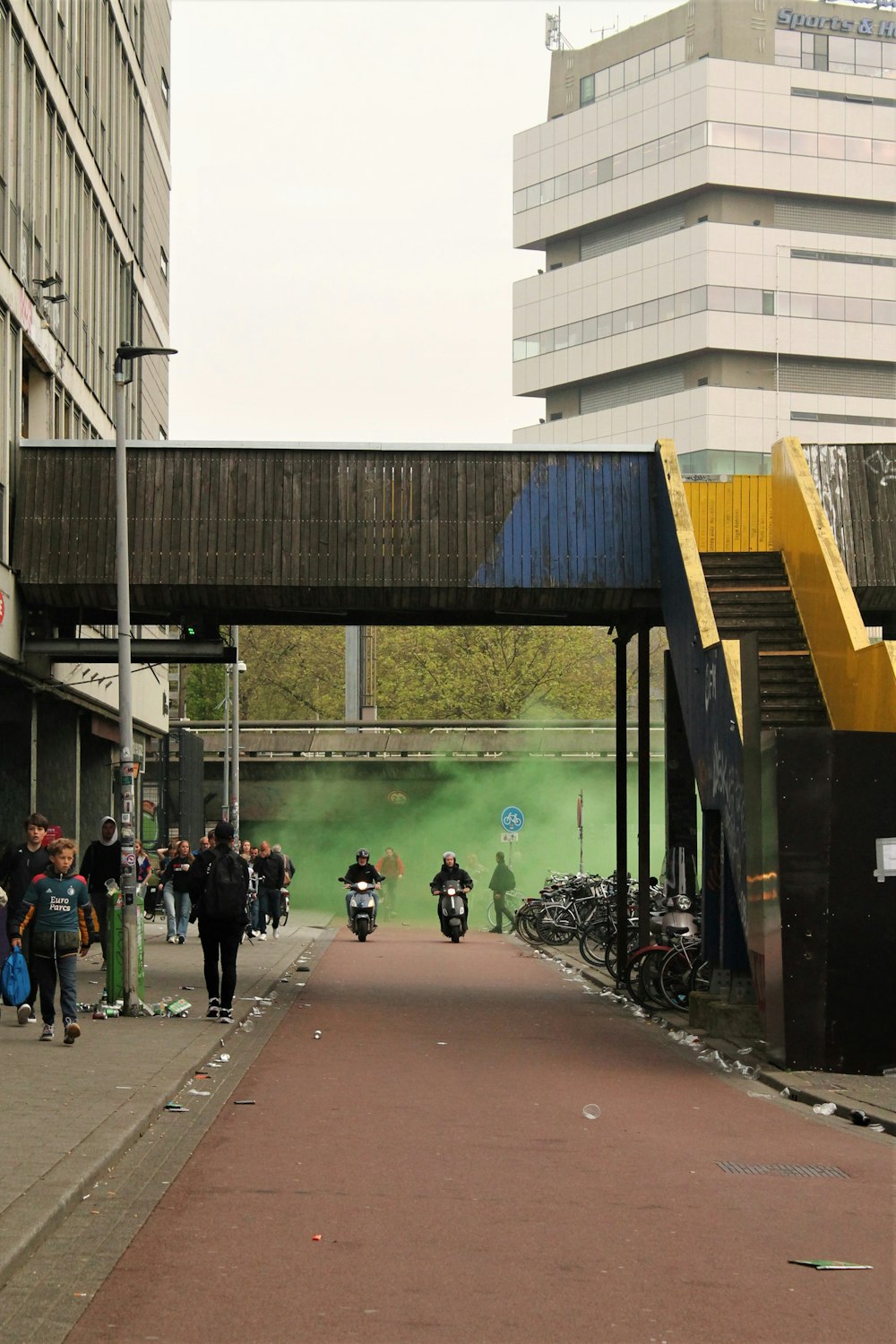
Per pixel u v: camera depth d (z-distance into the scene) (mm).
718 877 17766
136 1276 6422
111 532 21953
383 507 22047
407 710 71062
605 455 22250
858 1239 7305
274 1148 9453
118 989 16797
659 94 99438
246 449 22125
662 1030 17281
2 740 24828
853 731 13750
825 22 99750
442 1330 5758
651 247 99688
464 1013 18828
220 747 54219
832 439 98500
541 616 24062
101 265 33438
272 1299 6117
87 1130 9328
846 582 17516
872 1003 13484
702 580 18938
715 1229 7477
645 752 23875
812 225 99062
